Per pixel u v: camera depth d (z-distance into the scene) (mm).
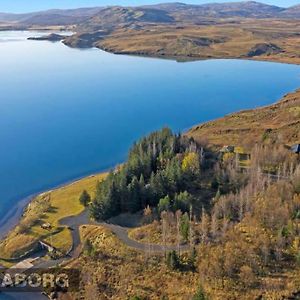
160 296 97000
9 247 123688
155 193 134375
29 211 147875
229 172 142375
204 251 106312
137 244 115188
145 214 127125
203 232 112188
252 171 142375
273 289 94250
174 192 136750
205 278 98875
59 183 175875
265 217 115688
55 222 133750
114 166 191750
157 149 158500
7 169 189750
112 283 103750
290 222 109188
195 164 146375
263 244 105188
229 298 93000
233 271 99438
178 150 161000
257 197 124625
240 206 121125
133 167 146875
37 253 122000
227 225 115375
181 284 99062
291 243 105562
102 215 132125
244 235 110562
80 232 127375
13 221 144750
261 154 153500
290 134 190875
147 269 105375
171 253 104000
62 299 102500
